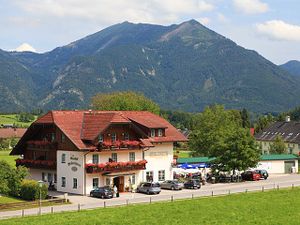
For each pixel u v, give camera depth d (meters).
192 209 56.25
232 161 89.88
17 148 86.56
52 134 81.44
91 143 76.31
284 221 49.59
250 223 48.59
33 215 53.25
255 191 73.94
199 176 89.81
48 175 82.88
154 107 145.88
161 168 86.69
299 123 173.12
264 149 178.62
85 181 74.94
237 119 168.25
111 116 77.88
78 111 82.62
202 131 128.00
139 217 50.97
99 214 52.69
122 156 80.56
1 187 62.56
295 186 80.44
